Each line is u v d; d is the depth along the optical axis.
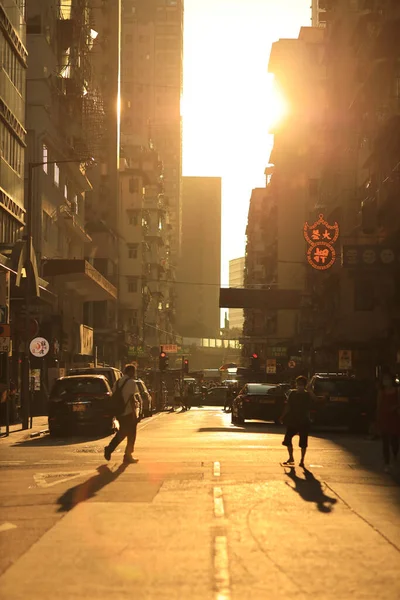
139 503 11.19
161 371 59.16
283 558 7.72
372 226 41.88
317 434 27.52
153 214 111.44
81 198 59.72
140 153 110.62
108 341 73.31
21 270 36.25
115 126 83.69
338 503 11.32
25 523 9.71
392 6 40.53
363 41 45.56
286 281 96.75
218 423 35.44
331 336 52.94
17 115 38.81
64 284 51.69
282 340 94.88
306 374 72.50
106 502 11.29
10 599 6.26
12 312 38.22
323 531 9.13
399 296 40.78
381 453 19.59
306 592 6.48
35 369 42.25
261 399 32.41
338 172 55.81
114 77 84.31
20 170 39.62
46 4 48.97
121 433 16.72
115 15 84.56
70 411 26.03
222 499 11.56
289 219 97.62
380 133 39.75
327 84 60.16
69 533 9.01
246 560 7.64
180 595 6.38
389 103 40.09
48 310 45.22
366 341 46.97
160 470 15.30
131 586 6.66
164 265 121.12
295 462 16.98
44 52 47.75
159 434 26.67
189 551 8.03
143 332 98.06
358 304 46.53
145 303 100.06
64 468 15.97
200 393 73.69
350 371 43.03
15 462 17.34
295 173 97.56
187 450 19.80
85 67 59.38
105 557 7.77
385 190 40.22
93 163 57.69
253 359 76.94
